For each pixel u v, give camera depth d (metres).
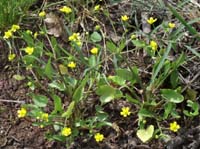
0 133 0.39
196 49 0.43
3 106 0.41
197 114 0.38
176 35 0.43
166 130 0.38
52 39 0.41
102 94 0.38
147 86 0.40
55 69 0.42
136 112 0.39
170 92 0.38
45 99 0.38
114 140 0.38
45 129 0.39
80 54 0.39
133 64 0.42
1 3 0.43
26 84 0.42
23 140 0.39
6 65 0.43
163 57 0.38
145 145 0.38
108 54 0.43
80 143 0.38
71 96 0.39
